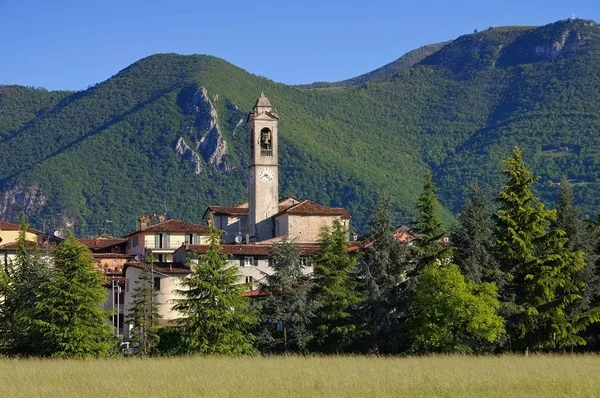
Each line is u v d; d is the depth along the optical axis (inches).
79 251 3809.1
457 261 3954.2
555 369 2554.1
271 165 5713.6
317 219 5477.4
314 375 2426.2
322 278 3927.2
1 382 2338.8
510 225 3882.9
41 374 2551.7
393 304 3902.6
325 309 3875.5
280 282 3909.9
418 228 4087.1
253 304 4168.3
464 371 2513.5
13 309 3882.9
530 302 3811.5
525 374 2391.7
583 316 3794.3
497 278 3843.5
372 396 1953.7
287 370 2615.7
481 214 4089.6
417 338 3629.4
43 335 3715.6
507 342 3750.0
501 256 3887.8
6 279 3922.2
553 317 3750.0
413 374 2416.3
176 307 3794.3
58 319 3745.1
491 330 3580.2
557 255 3801.7
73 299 3742.6
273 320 3853.3
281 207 5964.6
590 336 3944.4
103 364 2952.8
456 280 3622.0
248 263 4933.6
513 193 3905.0
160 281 4766.2
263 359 3196.4
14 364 2977.4
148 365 2883.9
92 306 3769.7
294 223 5438.0
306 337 3843.5
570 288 3838.6
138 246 5954.7
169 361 3102.9
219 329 3742.6
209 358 3277.6
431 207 4089.6
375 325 3850.9
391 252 3978.8
